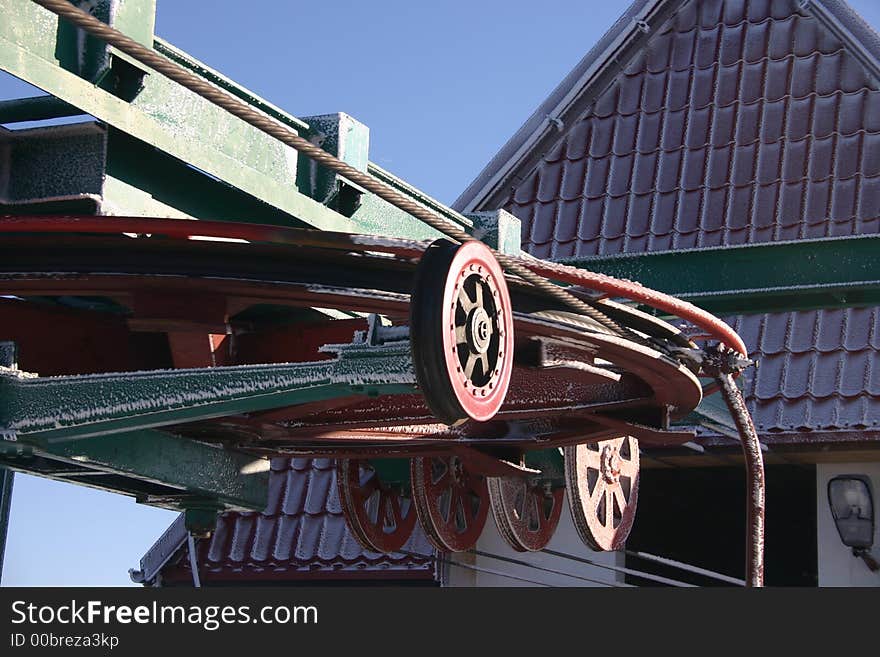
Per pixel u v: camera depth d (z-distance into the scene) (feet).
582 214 59.06
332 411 32.48
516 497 40.78
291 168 27.25
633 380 31.27
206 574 55.88
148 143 23.49
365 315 32.94
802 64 59.88
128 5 22.75
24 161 24.11
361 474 50.62
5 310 28.58
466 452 35.04
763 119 58.90
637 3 63.26
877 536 49.47
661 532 67.72
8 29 21.33
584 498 37.70
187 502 34.09
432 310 19.66
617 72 62.54
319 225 27.63
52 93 21.80
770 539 65.98
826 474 51.21
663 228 57.16
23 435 25.39
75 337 29.37
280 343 30.35
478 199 61.05
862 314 52.49
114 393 24.99
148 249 25.05
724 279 36.29
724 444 51.13
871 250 35.14
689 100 60.85
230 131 25.66
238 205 26.99
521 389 32.17
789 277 35.70
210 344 25.93
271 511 57.06
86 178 23.65
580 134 61.57
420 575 53.01
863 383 50.24
